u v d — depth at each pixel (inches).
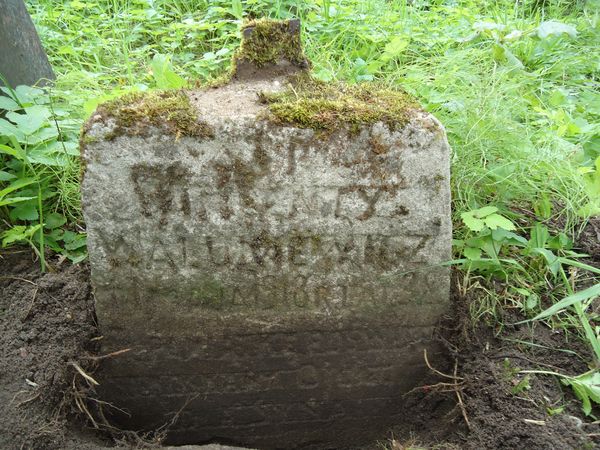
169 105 22.7
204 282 24.6
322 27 46.3
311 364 26.8
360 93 24.7
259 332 25.8
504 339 26.4
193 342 25.8
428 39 45.9
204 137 22.4
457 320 26.6
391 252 24.8
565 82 45.2
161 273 24.3
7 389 23.6
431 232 24.5
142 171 22.7
